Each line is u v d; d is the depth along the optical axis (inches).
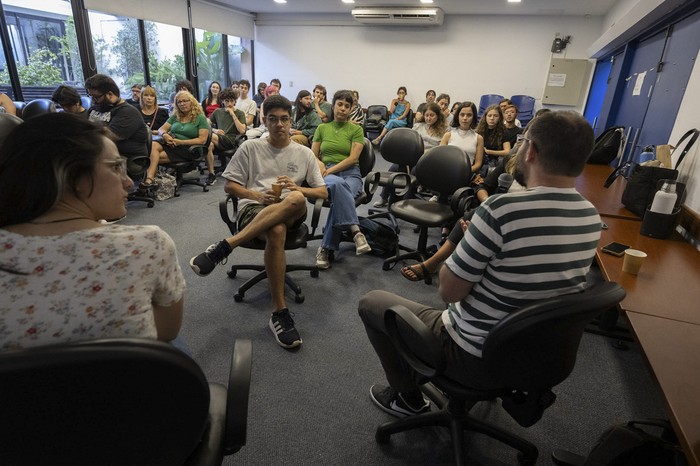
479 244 37.1
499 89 309.1
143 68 254.7
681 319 44.9
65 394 19.7
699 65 94.2
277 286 75.7
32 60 198.8
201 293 90.0
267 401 60.6
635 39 169.6
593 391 65.7
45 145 24.0
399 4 279.4
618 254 63.0
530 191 37.1
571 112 36.8
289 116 86.9
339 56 334.0
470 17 299.3
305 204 81.0
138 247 26.4
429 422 53.3
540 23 288.4
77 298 23.9
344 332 78.3
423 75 321.4
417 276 84.7
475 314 40.3
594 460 43.4
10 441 20.3
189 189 179.9
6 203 24.0
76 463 22.5
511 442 51.0
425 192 159.9
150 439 23.7
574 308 32.2
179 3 259.9
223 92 209.2
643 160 98.0
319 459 51.7
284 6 301.3
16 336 22.8
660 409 62.1
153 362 20.5
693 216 72.0
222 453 31.3
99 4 210.1
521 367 38.4
